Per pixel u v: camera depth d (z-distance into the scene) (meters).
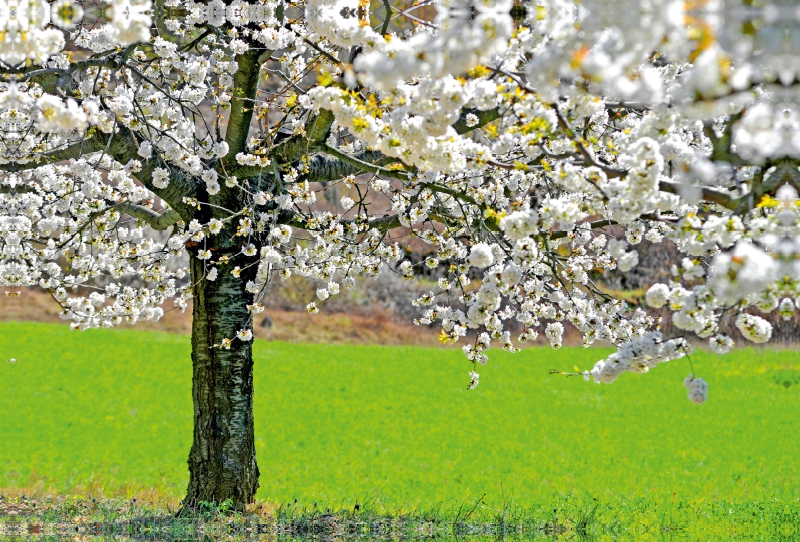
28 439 21.61
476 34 5.27
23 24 5.61
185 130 10.41
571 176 6.51
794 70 4.95
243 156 10.74
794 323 38.97
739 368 37.16
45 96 6.20
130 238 12.63
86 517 12.11
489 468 19.34
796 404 30.25
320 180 12.10
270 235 10.93
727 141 6.57
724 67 4.85
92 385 30.36
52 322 43.84
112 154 10.62
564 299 10.50
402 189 11.38
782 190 6.18
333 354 40.00
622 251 6.99
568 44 5.22
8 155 10.11
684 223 6.25
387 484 17.28
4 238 11.38
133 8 5.88
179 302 12.66
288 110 10.73
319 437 23.61
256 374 34.34
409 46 5.58
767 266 5.10
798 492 15.52
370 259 11.92
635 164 6.06
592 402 30.41
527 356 40.47
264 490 16.39
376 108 6.51
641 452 21.67
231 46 9.91
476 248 6.71
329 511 13.20
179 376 32.88
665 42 4.86
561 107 7.29
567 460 20.47
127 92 10.27
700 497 14.95
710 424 26.28
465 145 6.92
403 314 47.66
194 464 12.16
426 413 27.89
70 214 12.48
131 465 18.73
